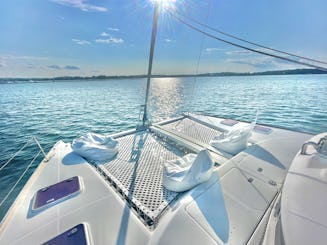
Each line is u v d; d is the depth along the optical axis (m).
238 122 4.15
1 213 3.72
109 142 2.90
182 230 1.23
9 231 1.43
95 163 2.58
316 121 7.19
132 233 1.43
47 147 6.98
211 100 11.96
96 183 2.06
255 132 3.43
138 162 2.66
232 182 1.79
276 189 1.69
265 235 1.12
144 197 1.90
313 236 0.82
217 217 1.36
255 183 1.78
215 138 3.21
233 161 2.17
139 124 4.16
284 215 0.97
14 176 5.14
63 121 10.12
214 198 1.56
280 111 8.91
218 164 2.53
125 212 1.64
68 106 14.20
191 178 1.87
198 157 1.89
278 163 2.12
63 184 1.99
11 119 10.51
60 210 1.64
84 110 12.77
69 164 2.45
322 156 1.64
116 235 1.40
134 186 2.08
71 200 1.77
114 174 2.33
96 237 1.38
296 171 1.44
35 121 10.12
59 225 1.48
